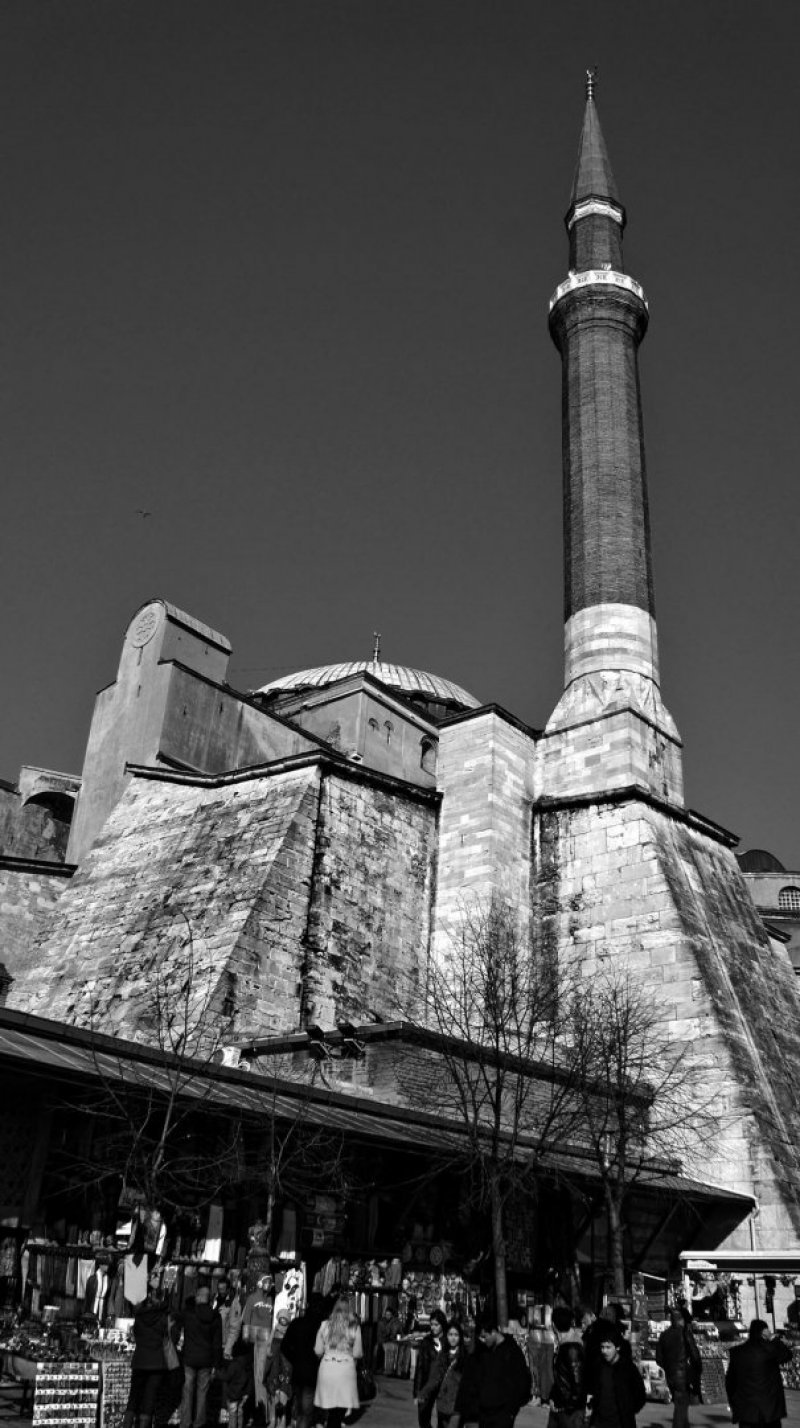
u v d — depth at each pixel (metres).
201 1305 12.98
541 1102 25.70
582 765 37.19
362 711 47.03
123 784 39.84
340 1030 25.17
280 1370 13.73
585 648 39.94
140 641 42.03
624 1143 23.05
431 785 49.03
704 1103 28.66
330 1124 19.34
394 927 33.50
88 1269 17.08
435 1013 29.69
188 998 25.80
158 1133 19.20
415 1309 20.00
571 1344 11.74
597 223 49.53
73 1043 19.09
